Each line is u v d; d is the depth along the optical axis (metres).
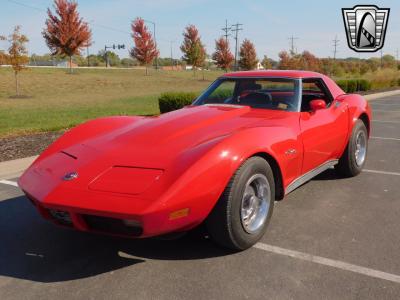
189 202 2.72
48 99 24.05
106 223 2.85
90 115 14.44
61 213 2.95
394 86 35.12
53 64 110.94
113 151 3.20
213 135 3.28
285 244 3.40
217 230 3.06
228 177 2.90
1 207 4.52
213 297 2.64
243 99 4.39
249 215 3.26
